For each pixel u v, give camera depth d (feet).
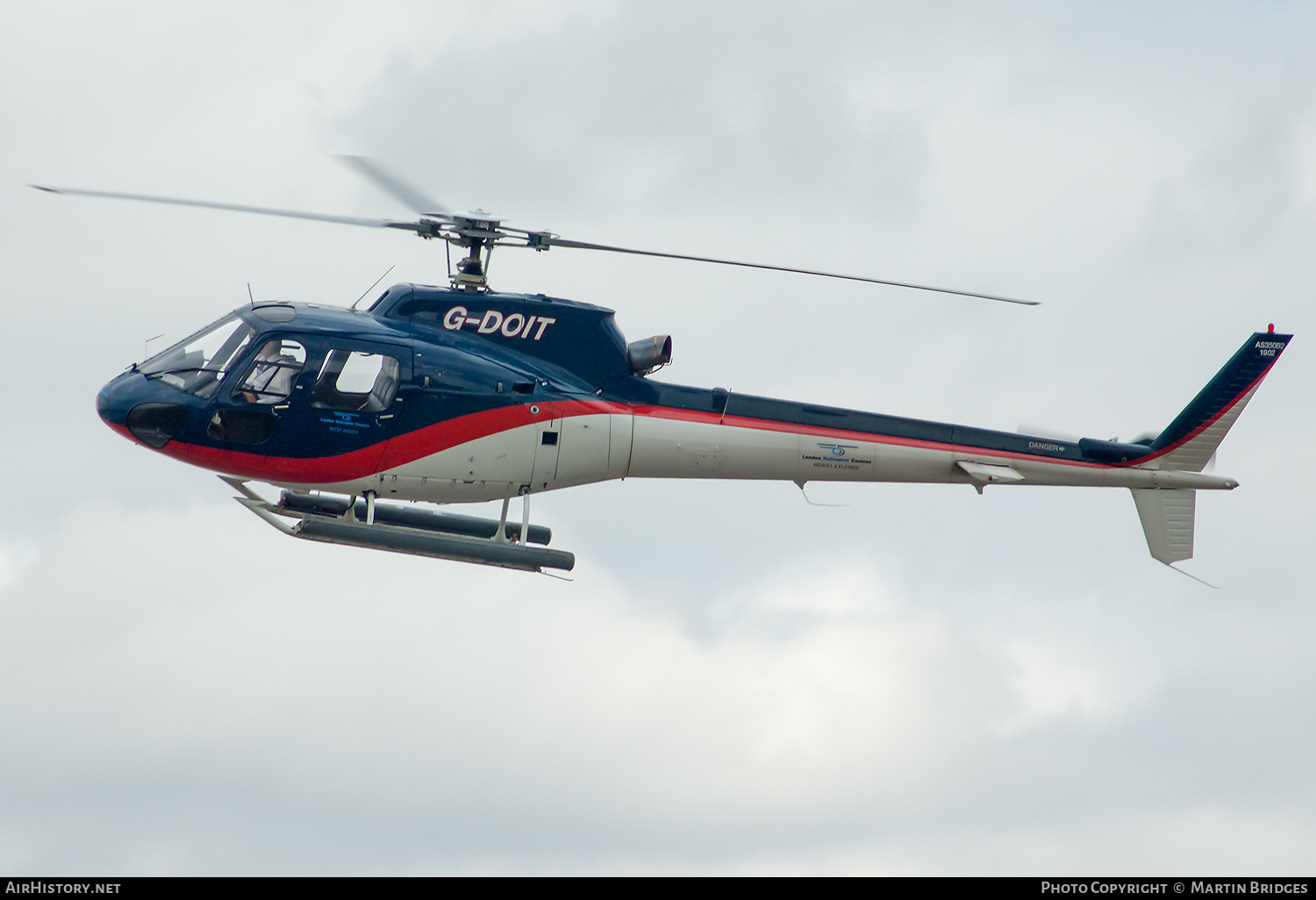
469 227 212.02
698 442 220.23
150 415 196.03
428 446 204.13
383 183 210.18
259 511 209.67
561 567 212.64
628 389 219.00
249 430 197.06
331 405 199.31
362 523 213.87
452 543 208.74
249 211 195.21
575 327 216.54
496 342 213.05
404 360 202.59
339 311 206.18
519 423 208.23
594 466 215.10
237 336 199.52
